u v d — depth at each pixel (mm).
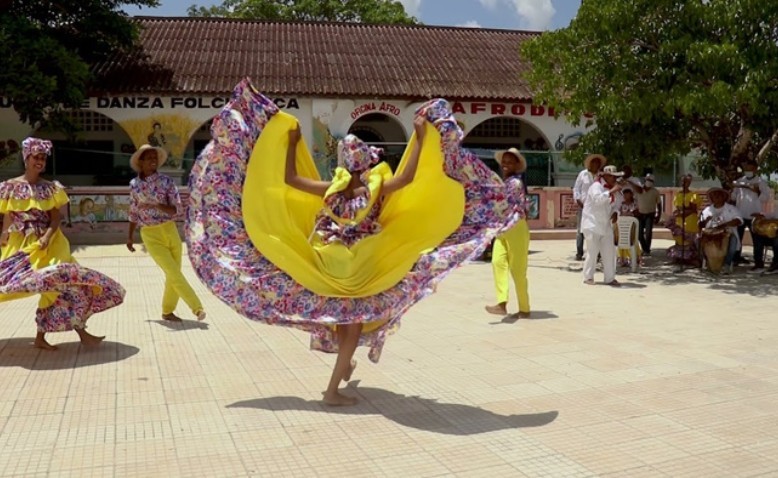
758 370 6258
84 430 4770
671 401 5402
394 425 4895
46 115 19094
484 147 24516
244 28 24516
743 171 13234
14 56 16438
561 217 21891
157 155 8156
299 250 5164
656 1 11586
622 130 13352
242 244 5250
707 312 9039
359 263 5051
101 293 6980
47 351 6895
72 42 19797
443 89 21250
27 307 9336
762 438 4641
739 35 11391
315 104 20703
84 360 6586
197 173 5320
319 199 5469
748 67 10930
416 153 5203
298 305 5105
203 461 4258
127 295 10328
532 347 7137
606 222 11344
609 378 6027
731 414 5109
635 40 12297
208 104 20266
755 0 10984
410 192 5316
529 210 21578
